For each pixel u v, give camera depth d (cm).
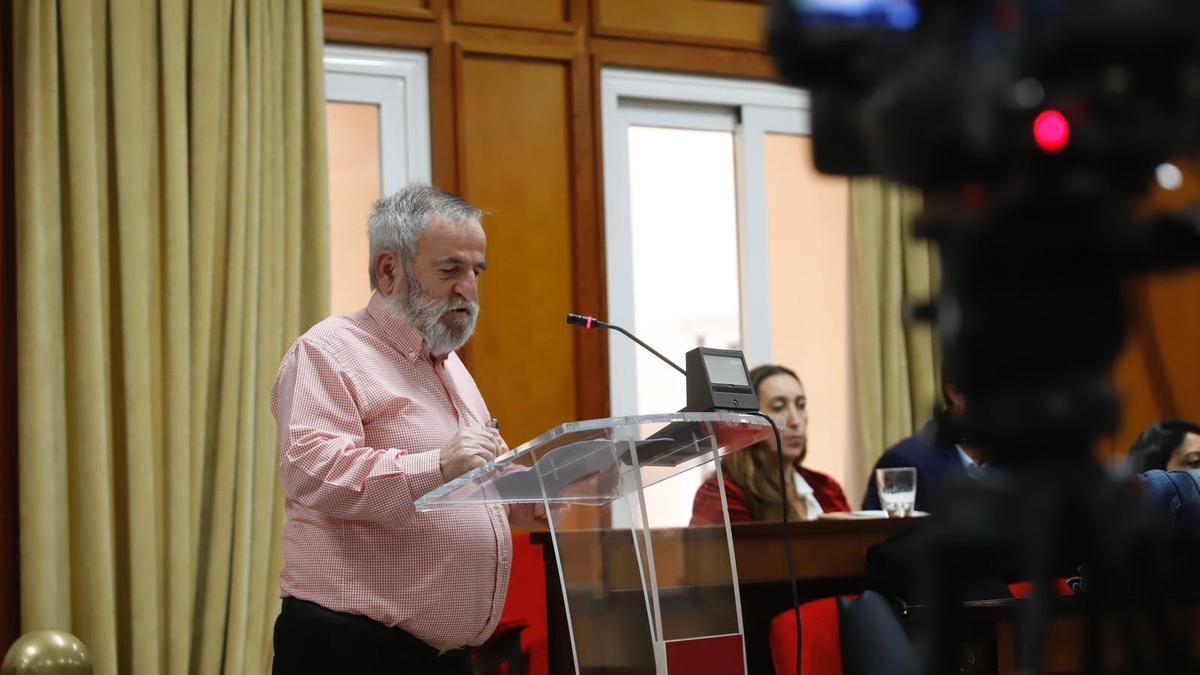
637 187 661
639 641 250
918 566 119
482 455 289
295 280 551
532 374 614
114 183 530
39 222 509
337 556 305
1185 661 116
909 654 338
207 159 538
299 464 298
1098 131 107
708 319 670
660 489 490
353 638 302
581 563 256
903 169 112
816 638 357
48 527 496
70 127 518
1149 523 116
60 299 513
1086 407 112
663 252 663
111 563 503
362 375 314
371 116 602
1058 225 111
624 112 660
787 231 688
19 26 517
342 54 594
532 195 623
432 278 322
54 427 506
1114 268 112
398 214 325
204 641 515
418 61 609
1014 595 337
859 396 681
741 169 680
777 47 114
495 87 622
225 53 549
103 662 496
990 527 115
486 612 315
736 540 370
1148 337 733
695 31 664
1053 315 112
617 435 248
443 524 309
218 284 540
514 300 615
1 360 507
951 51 110
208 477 530
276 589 532
